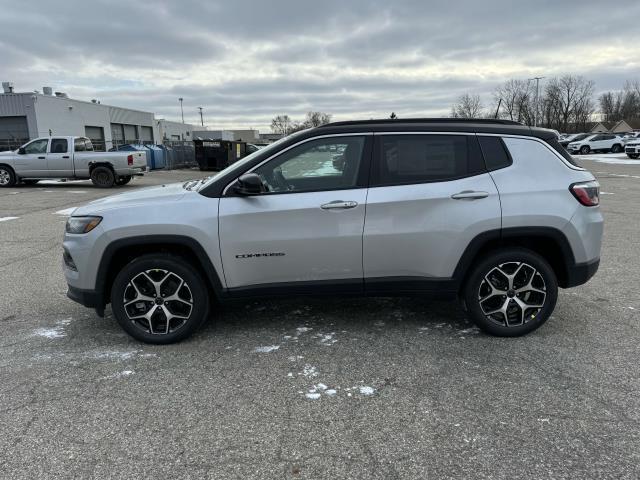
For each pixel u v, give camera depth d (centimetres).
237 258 394
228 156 3256
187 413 309
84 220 398
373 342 409
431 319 459
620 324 441
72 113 4053
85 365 375
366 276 403
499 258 401
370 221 391
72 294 411
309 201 389
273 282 402
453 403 316
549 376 349
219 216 388
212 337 423
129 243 391
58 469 259
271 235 390
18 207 1273
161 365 373
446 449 271
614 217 1018
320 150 399
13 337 430
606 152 4147
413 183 395
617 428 288
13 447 277
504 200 394
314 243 392
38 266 675
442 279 404
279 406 315
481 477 249
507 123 421
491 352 388
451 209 392
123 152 1834
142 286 407
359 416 303
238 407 315
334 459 264
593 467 255
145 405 318
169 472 256
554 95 8112
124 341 419
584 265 407
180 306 411
